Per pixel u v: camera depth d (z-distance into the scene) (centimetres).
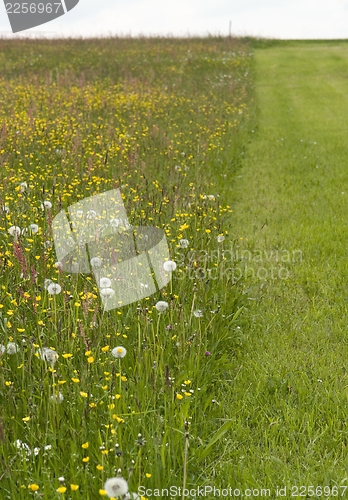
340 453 287
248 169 962
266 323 435
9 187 617
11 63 2244
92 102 1423
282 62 2469
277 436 294
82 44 2766
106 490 180
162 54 2495
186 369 326
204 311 391
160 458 245
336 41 3219
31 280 339
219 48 2723
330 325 432
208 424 298
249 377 355
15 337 304
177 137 1118
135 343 344
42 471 230
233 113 1430
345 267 538
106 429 258
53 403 249
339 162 1006
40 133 948
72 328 329
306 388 338
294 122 1381
